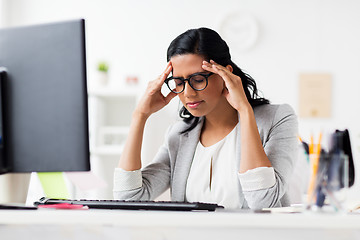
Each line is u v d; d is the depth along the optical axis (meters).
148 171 1.54
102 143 3.38
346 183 0.79
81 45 0.90
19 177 1.03
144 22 3.77
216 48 1.35
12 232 0.81
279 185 1.22
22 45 0.92
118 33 3.77
